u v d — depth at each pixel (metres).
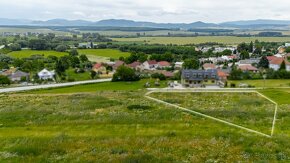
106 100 78.38
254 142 41.84
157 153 37.75
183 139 43.44
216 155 37.03
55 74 164.62
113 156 36.88
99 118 56.12
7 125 52.62
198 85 129.88
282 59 183.88
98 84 135.12
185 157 36.56
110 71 181.88
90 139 43.88
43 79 154.38
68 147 40.53
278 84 122.19
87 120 55.03
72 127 50.81
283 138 43.69
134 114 60.38
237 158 36.09
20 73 157.75
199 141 42.22
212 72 135.75
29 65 180.75
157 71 164.00
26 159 36.53
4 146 41.34
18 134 47.09
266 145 40.56
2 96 93.81
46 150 39.44
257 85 120.44
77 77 163.00
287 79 137.88
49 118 57.22
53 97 87.44
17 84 141.12
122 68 145.50
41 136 45.88
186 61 179.50
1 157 37.09
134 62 195.38
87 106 70.19
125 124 52.31
